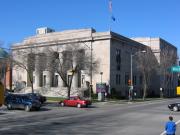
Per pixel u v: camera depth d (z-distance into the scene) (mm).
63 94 79125
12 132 19766
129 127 22953
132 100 72688
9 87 94188
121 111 38875
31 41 89000
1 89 10258
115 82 81000
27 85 92562
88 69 69688
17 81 94125
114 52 81188
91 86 74812
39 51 75500
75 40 82562
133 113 36000
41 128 21844
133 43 90750
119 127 22844
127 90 86500
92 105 53531
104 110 40594
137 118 30109
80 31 84062
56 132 19922
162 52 95688
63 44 80812
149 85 96062
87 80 80375
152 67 87625
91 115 32688
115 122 26219
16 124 24297
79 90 76938
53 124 24312
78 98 47938
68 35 85750
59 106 48406
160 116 32875
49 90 81938
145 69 86500
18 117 30297
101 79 76125
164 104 57594
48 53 70000
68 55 67500
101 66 79750
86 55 70812
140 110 41094
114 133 19719
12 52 75688
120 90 83062
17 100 39281
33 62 71312
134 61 90438
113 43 80938
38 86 89375
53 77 88062
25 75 93125
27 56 73188
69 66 66750
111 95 77062
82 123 25141
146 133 20031
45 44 84000
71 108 44562
